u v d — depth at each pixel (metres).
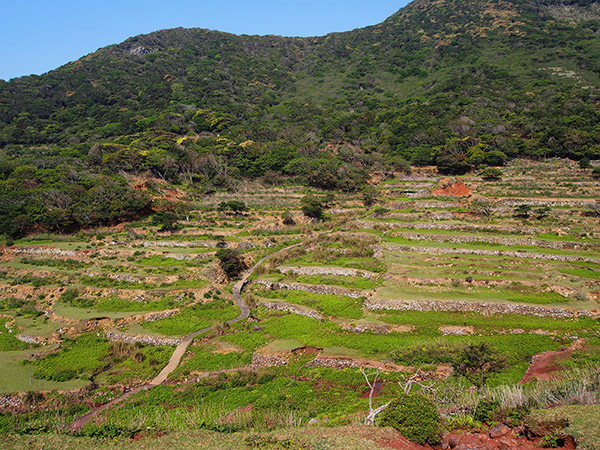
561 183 79.62
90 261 61.25
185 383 35.34
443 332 40.34
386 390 31.41
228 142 117.75
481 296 45.69
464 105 122.50
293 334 42.72
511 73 145.12
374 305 46.00
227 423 24.80
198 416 27.06
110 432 22.45
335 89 173.75
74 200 75.44
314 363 36.94
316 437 19.59
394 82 173.38
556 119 100.00
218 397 32.38
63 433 22.72
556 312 41.88
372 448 18.02
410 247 61.84
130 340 43.50
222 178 98.88
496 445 17.95
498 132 103.38
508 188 80.94
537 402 21.30
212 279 56.94
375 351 37.66
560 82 130.62
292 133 123.44
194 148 111.94
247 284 58.34
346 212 84.25
